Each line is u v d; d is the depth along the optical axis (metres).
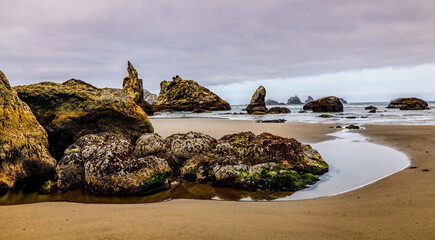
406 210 3.83
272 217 3.85
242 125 19.30
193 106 57.03
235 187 6.05
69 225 3.54
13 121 6.25
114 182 5.62
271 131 15.45
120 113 10.66
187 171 6.82
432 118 24.30
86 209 4.35
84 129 10.16
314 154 7.74
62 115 9.77
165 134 14.04
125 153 6.64
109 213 4.11
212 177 6.46
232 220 3.72
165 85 64.81
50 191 5.78
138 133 11.35
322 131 15.35
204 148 7.63
